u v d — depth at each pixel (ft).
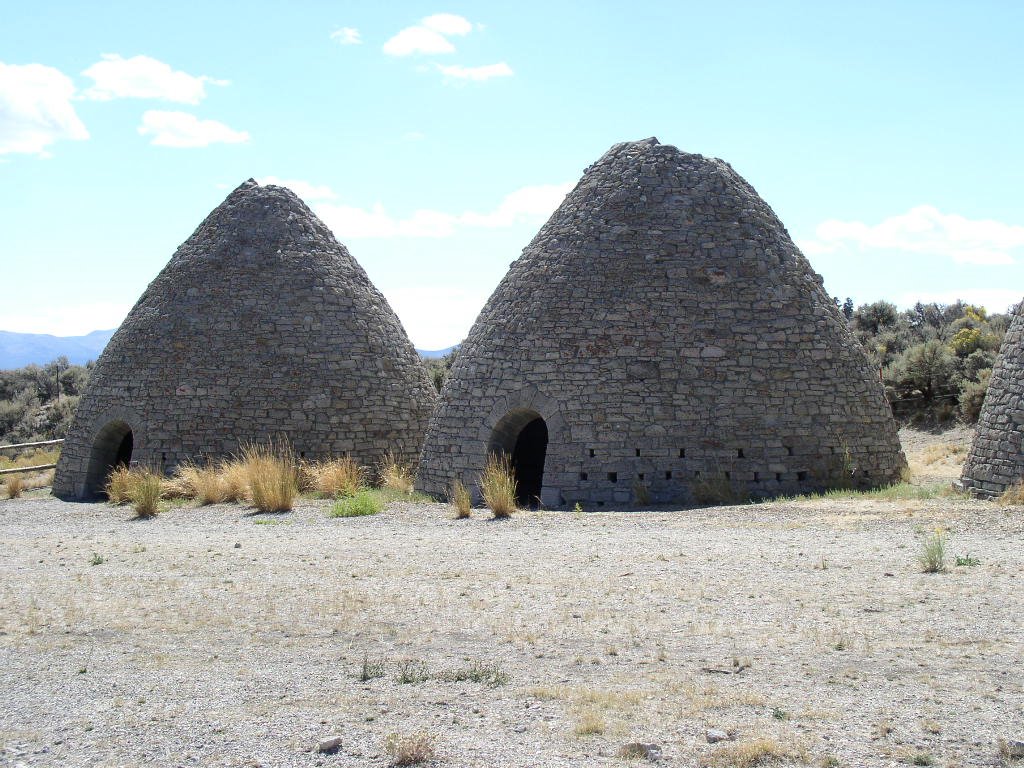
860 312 167.63
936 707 20.75
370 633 28.22
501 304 66.44
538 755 19.24
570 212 67.00
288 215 81.76
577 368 60.80
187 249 81.41
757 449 59.16
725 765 18.42
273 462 65.31
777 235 65.26
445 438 66.03
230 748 20.26
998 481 53.16
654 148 66.69
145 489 60.44
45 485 86.38
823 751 18.80
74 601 33.73
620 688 22.70
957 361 112.06
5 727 21.88
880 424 63.21
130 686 24.30
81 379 190.19
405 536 46.60
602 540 43.01
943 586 30.78
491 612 29.99
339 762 19.35
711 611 29.01
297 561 40.04
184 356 75.82
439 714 21.62
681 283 61.67
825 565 34.60
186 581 36.60
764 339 60.80
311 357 76.95
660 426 59.11
